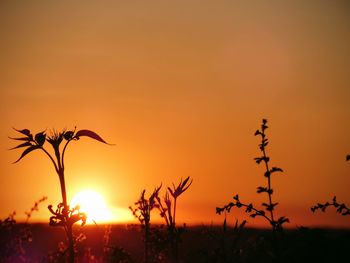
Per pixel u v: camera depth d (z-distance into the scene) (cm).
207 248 475
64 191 447
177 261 485
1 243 477
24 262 474
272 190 468
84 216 449
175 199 500
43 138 443
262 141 479
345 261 432
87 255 483
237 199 479
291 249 448
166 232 498
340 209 459
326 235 461
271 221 461
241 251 460
